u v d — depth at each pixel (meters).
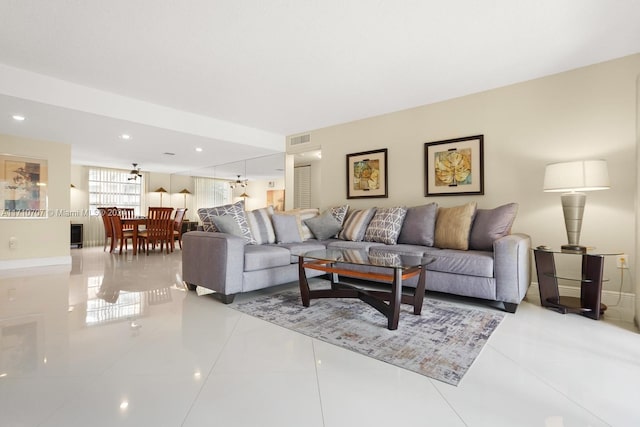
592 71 3.01
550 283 2.79
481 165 3.64
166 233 6.69
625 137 2.85
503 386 1.50
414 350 1.89
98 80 3.40
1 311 2.58
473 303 2.90
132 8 2.21
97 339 2.02
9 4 2.16
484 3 2.15
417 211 3.69
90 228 8.02
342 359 1.77
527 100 3.37
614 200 2.89
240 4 2.17
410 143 4.25
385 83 3.48
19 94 3.13
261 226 3.72
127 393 1.42
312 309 2.68
